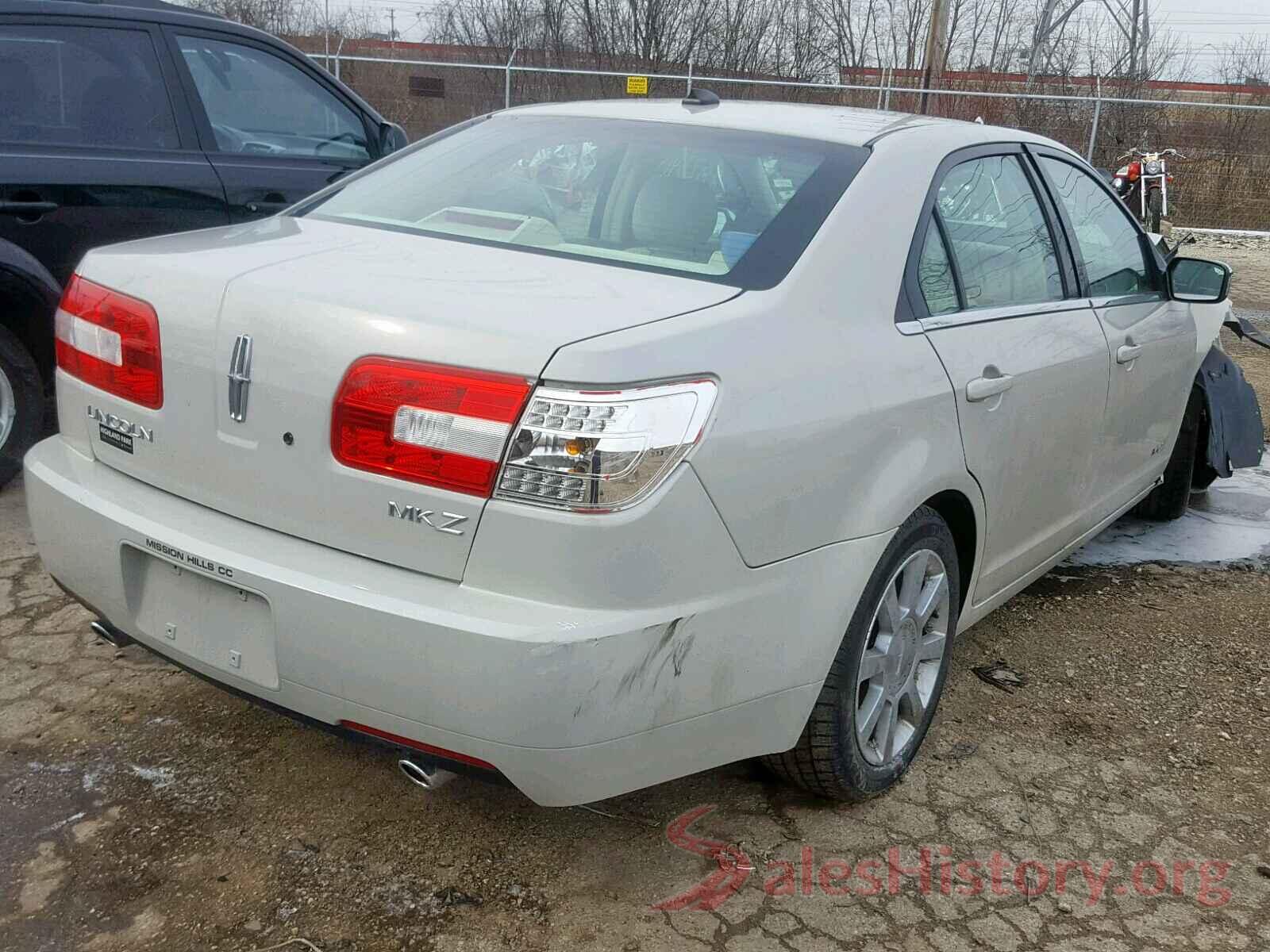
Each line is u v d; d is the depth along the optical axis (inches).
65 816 101.9
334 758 112.9
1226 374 197.6
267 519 88.8
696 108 126.0
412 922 91.9
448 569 81.2
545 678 78.0
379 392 81.5
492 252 100.0
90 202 175.2
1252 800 117.6
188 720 117.7
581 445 77.7
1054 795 115.9
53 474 101.6
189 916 91.2
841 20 977.5
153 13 186.5
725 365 85.1
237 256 97.0
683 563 82.5
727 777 114.9
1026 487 127.7
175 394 92.4
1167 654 149.8
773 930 93.7
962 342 111.5
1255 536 197.3
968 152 124.3
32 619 136.5
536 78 692.7
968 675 140.4
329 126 210.5
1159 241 201.5
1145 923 97.7
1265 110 711.7
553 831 104.2
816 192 105.1
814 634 93.7
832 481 93.0
